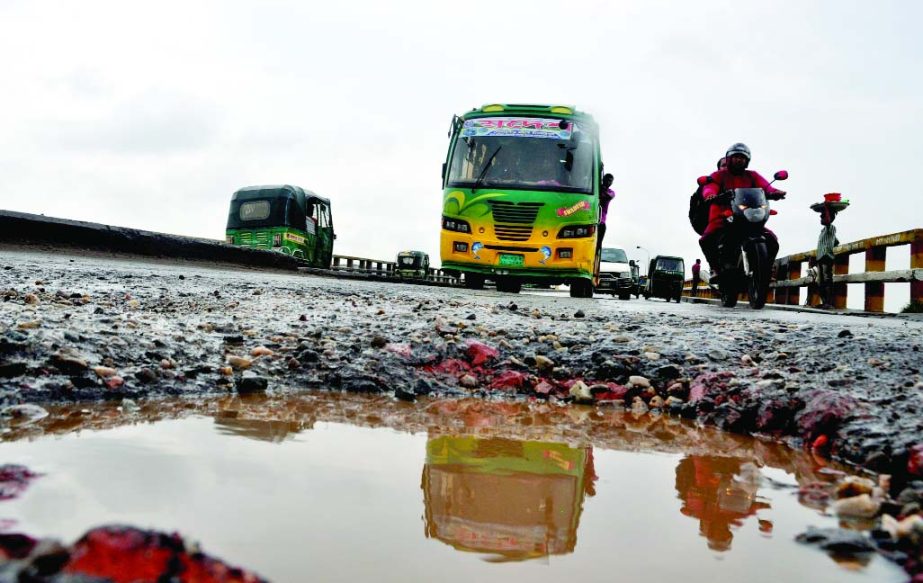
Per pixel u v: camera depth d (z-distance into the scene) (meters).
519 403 2.78
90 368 2.40
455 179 10.26
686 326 4.25
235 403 2.40
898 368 2.76
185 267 10.84
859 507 1.42
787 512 1.44
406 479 1.54
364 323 3.80
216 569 0.87
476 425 2.29
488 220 9.88
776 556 1.17
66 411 2.08
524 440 2.10
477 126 10.51
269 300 4.93
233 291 5.58
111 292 4.76
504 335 3.64
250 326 3.52
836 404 2.16
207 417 2.12
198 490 1.33
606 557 1.14
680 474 1.75
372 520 1.24
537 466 1.78
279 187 18.14
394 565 1.04
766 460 1.94
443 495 1.44
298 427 2.06
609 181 10.78
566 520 1.33
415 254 29.66
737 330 4.02
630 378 2.97
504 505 1.41
